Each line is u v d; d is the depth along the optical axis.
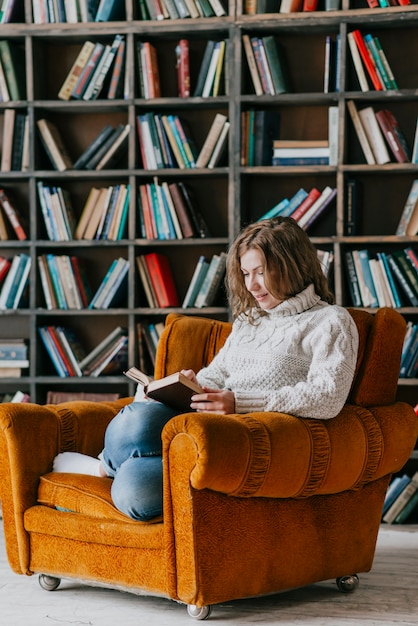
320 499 2.51
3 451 2.59
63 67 4.23
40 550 2.56
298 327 2.54
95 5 4.04
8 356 4.06
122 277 4.03
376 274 3.82
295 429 2.33
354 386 2.62
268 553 2.36
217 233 4.18
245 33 4.00
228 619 2.37
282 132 4.10
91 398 4.00
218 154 3.94
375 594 2.63
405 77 3.98
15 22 4.08
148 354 4.08
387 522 3.76
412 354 3.81
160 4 3.96
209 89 3.96
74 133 4.25
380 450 2.55
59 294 4.05
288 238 2.58
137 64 4.03
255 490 2.25
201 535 2.20
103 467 2.53
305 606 2.50
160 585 2.29
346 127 3.95
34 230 4.04
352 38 3.84
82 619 2.38
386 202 4.04
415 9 3.79
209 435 2.13
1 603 2.54
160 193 3.99
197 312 3.95
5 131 4.07
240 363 2.61
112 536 2.37
